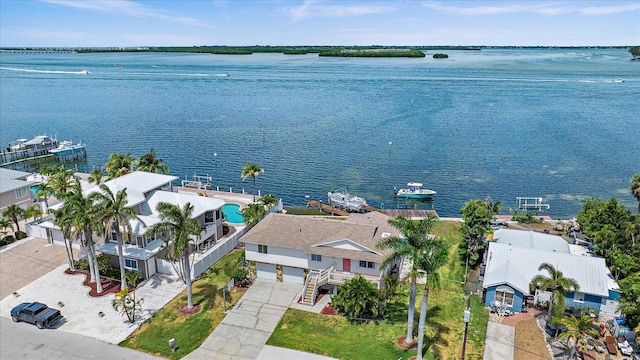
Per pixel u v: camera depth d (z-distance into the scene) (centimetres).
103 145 12369
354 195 8731
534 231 6100
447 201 8444
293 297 4753
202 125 14662
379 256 4638
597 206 6353
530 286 4381
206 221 5962
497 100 18425
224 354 3838
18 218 6869
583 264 4628
